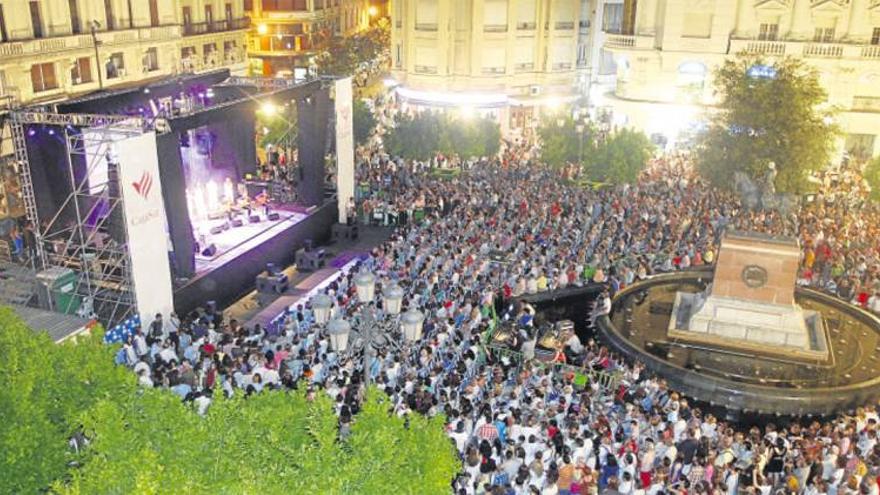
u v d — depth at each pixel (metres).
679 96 54.91
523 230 34.84
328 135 43.19
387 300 15.95
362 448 11.01
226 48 62.94
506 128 63.06
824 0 50.72
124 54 49.34
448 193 40.84
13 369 12.16
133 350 24.17
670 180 44.69
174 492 9.66
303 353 22.81
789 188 39.12
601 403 21.84
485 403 20.28
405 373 21.38
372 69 85.44
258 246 33.47
